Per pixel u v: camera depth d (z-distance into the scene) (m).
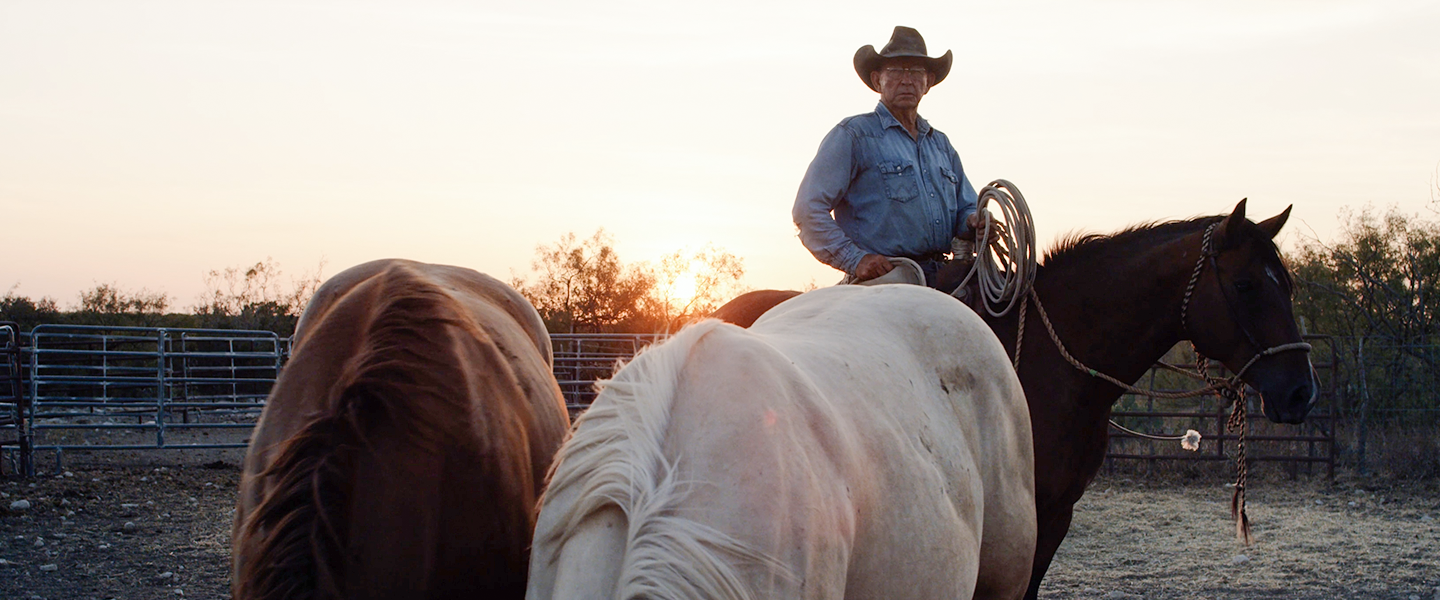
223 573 5.91
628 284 24.20
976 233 3.67
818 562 1.55
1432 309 12.34
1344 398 11.05
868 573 1.77
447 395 2.11
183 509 7.86
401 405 2.00
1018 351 3.42
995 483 2.41
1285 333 3.29
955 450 2.19
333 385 2.18
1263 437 9.91
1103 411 3.44
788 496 1.54
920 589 1.90
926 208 3.73
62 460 10.30
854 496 1.71
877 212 3.71
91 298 21.11
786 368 1.77
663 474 1.50
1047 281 3.50
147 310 21.30
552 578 1.55
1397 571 6.06
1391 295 12.55
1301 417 3.26
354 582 1.79
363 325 2.38
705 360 1.70
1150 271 3.39
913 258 3.76
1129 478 9.91
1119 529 7.43
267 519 1.76
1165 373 11.63
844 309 2.43
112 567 6.00
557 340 13.98
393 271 2.75
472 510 2.08
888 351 2.24
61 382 9.88
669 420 1.60
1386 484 9.38
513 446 2.26
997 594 2.49
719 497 1.49
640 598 1.35
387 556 1.86
